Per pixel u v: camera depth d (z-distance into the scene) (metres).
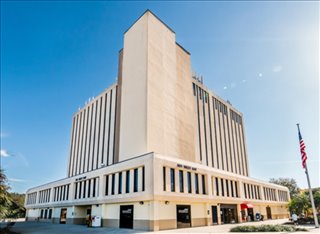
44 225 35.09
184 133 40.81
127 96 39.56
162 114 36.69
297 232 19.72
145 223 24.12
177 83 42.88
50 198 46.25
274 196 53.88
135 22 42.69
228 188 37.16
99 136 51.91
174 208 26.23
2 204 22.38
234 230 21.88
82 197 35.75
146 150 32.12
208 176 32.56
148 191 24.20
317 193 33.06
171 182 26.66
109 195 29.95
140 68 38.09
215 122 55.94
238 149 63.50
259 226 22.36
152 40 39.41
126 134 37.12
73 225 34.56
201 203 30.52
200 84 54.19
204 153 47.91
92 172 34.72
